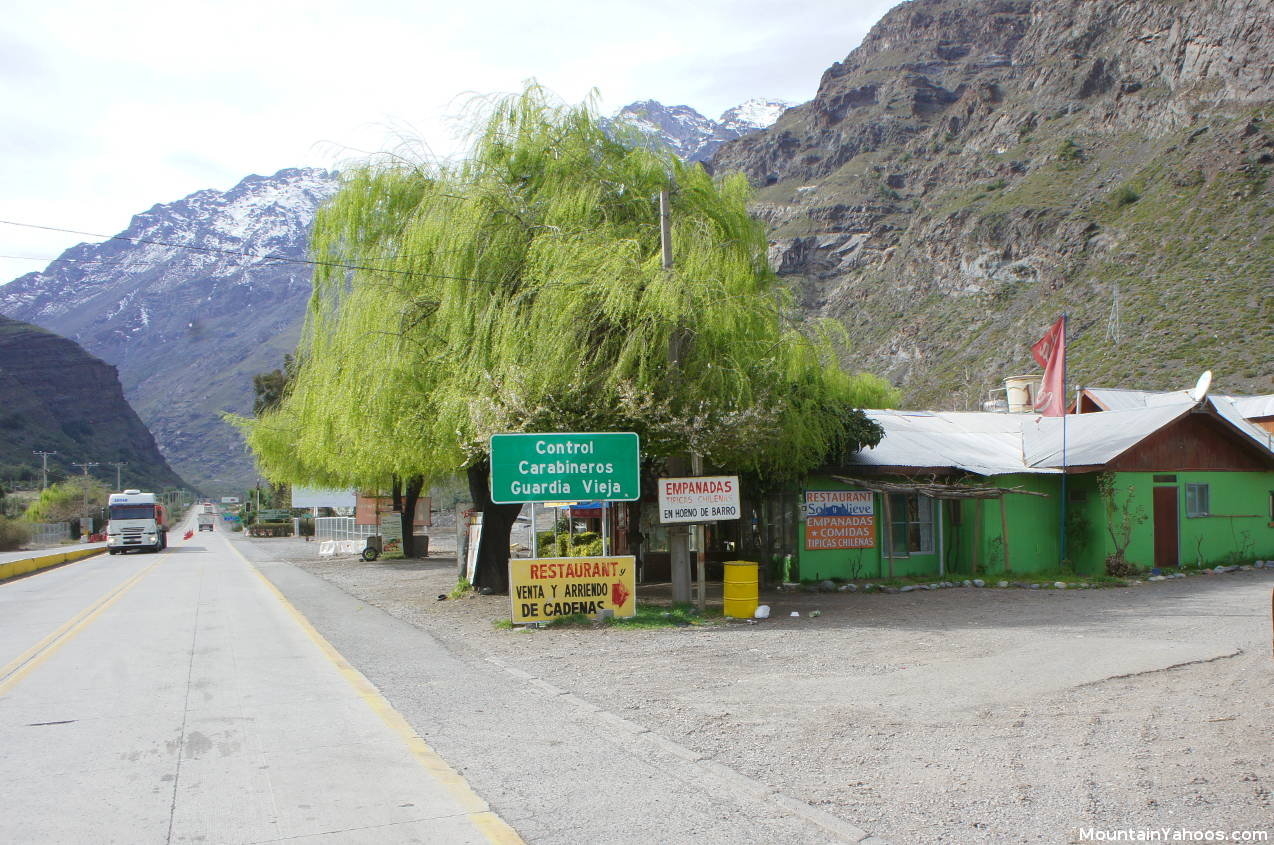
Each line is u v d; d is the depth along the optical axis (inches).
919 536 898.7
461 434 634.8
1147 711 307.0
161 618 647.1
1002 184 4205.2
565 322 573.6
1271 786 225.6
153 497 2113.7
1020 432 1063.0
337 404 689.6
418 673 403.5
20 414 6633.9
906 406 2886.3
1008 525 892.0
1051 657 416.2
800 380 664.4
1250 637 468.8
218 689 366.0
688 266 577.6
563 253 581.3
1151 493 906.7
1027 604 651.5
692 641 490.3
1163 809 211.2
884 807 215.9
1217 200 2822.3
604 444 572.7
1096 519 893.2
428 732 292.7
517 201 637.3
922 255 4035.4
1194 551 933.2
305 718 313.0
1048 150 4308.6
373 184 705.0
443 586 922.1
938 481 887.1
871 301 4178.2
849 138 6835.6
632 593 570.6
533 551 792.3
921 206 4881.9
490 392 594.6
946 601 681.0
